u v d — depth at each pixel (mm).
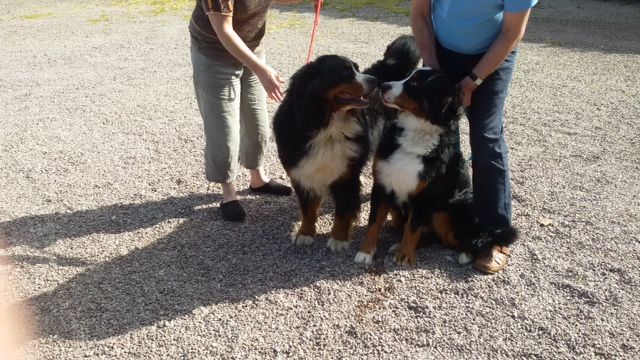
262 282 2189
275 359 1794
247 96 2654
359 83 2168
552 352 1814
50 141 3615
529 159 3238
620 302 2037
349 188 2375
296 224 2646
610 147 3383
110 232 2566
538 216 2637
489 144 2119
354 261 2326
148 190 2965
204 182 3049
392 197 2287
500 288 2135
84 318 1994
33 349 1847
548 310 2008
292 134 2289
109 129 3797
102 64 5328
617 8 7375
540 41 5863
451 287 2146
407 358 1793
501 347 1838
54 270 2279
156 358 1810
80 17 7418
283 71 4797
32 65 5355
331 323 1954
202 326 1945
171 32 6480
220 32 2205
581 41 5836
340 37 5957
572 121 3799
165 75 4945
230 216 2643
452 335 1894
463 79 2115
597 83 4566
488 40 2131
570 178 3004
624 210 2666
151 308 2041
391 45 2627
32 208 2791
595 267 2244
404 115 2209
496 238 2229
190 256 2375
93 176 3131
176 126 3828
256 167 2850
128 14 7543
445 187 2232
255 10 2393
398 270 2266
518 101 4195
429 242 2471
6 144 3574
